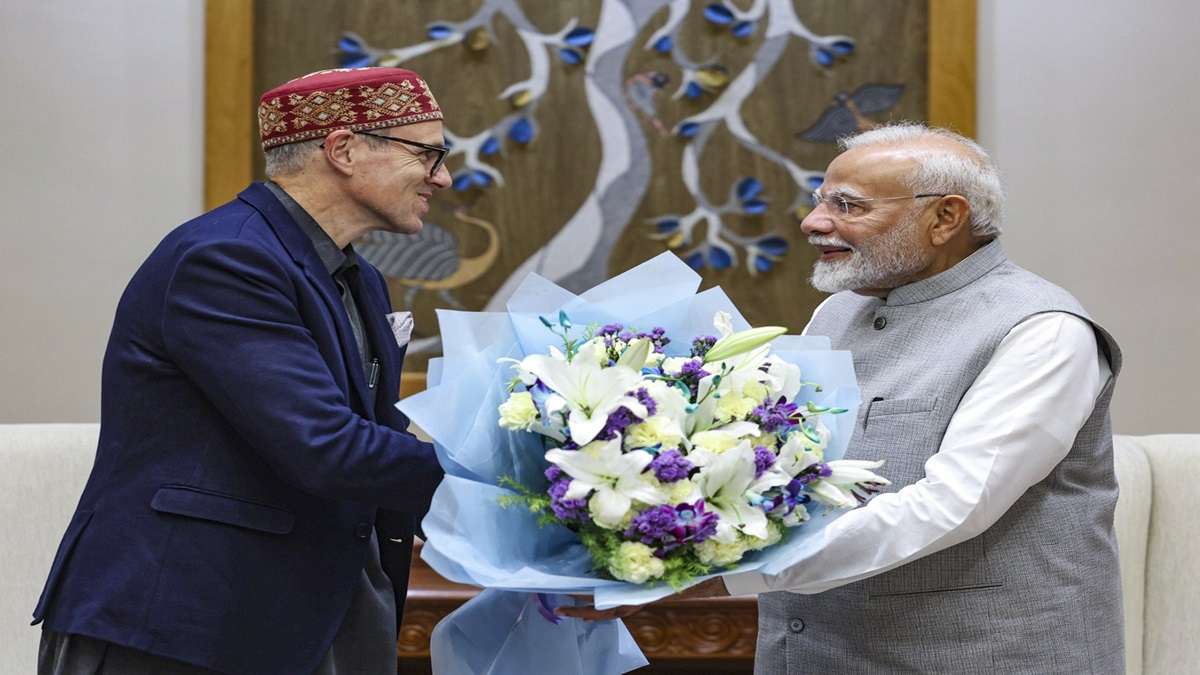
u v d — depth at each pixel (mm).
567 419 1627
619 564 1576
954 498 1762
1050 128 3574
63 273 3564
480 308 3572
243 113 3543
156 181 3582
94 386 3568
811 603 1990
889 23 3561
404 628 2848
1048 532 1885
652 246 3576
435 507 1645
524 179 3580
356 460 1765
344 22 3564
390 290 3561
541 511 1681
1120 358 1902
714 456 1588
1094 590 1904
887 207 1965
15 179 3551
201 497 1792
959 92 3527
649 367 1707
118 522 1794
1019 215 3580
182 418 1821
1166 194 3562
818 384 1813
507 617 1961
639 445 1596
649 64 3576
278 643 1818
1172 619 2529
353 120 1940
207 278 1793
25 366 3557
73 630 1745
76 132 3564
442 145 2018
